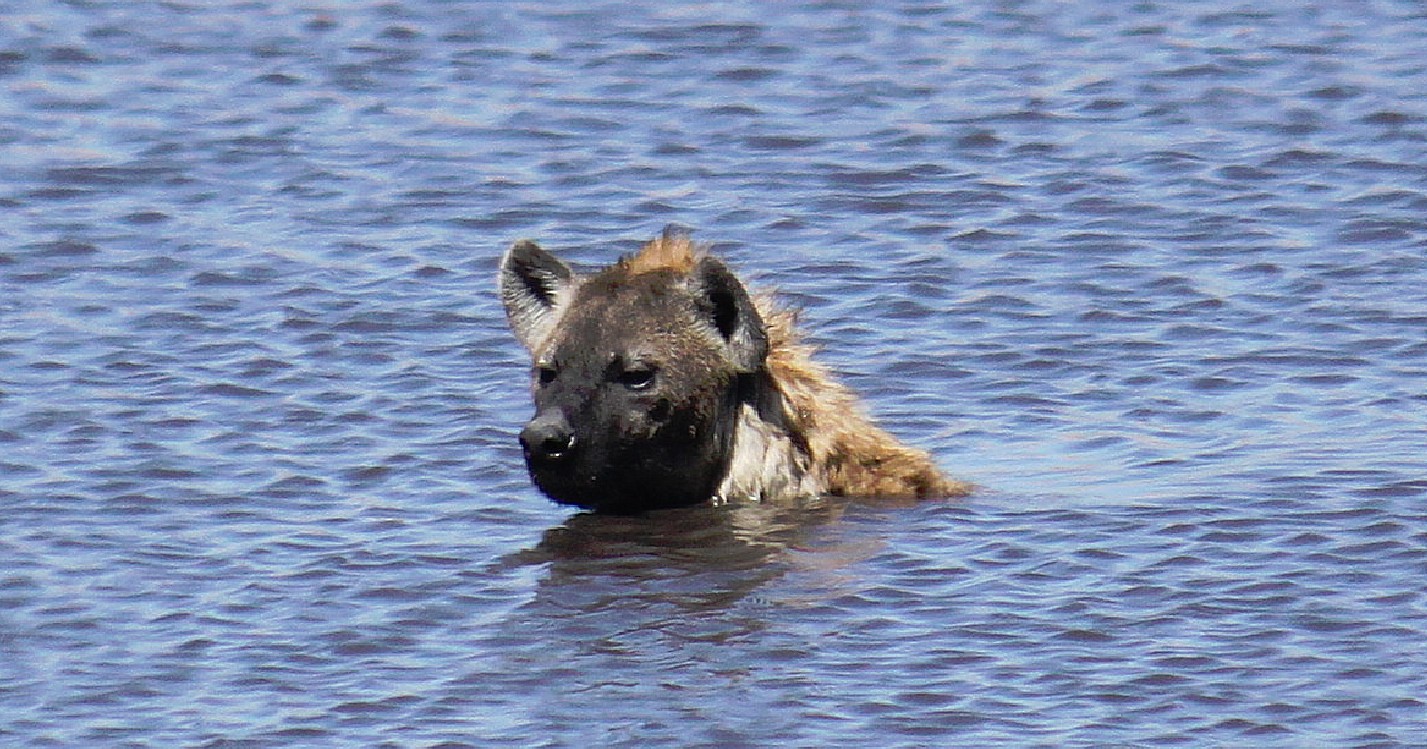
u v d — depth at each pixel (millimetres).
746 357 21047
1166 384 24734
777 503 21438
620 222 30297
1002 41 38281
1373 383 24500
